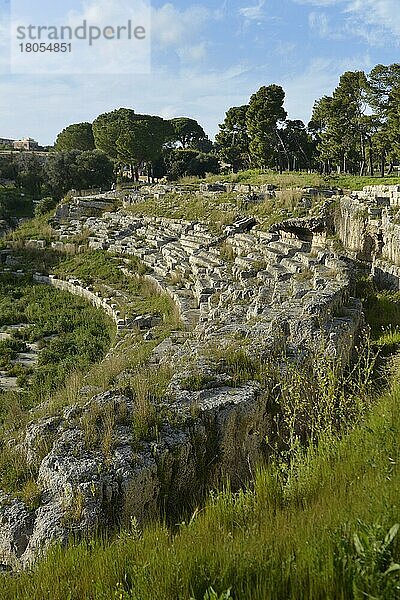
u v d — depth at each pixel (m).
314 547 5.67
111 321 33.16
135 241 47.50
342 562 5.28
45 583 6.94
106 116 99.31
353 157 79.69
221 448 10.70
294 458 9.52
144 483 9.28
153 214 52.53
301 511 7.52
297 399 11.14
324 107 77.19
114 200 62.16
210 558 6.18
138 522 8.76
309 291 19.42
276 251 31.08
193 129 127.94
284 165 87.06
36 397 21.83
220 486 10.32
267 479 8.72
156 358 16.81
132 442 9.79
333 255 26.38
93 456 9.51
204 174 88.56
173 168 89.69
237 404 11.10
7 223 65.62
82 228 54.84
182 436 10.19
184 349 15.93
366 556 5.13
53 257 48.50
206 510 8.32
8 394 22.78
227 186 53.00
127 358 17.89
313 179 52.06
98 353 27.70
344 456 9.19
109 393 11.56
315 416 11.66
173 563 6.18
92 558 7.28
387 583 4.79
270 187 48.62
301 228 36.72
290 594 5.27
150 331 26.41
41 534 8.44
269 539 6.42
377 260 28.98
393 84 65.88
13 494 9.53
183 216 48.53
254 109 79.62
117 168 94.25
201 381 12.03
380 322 21.41
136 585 6.10
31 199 76.06
